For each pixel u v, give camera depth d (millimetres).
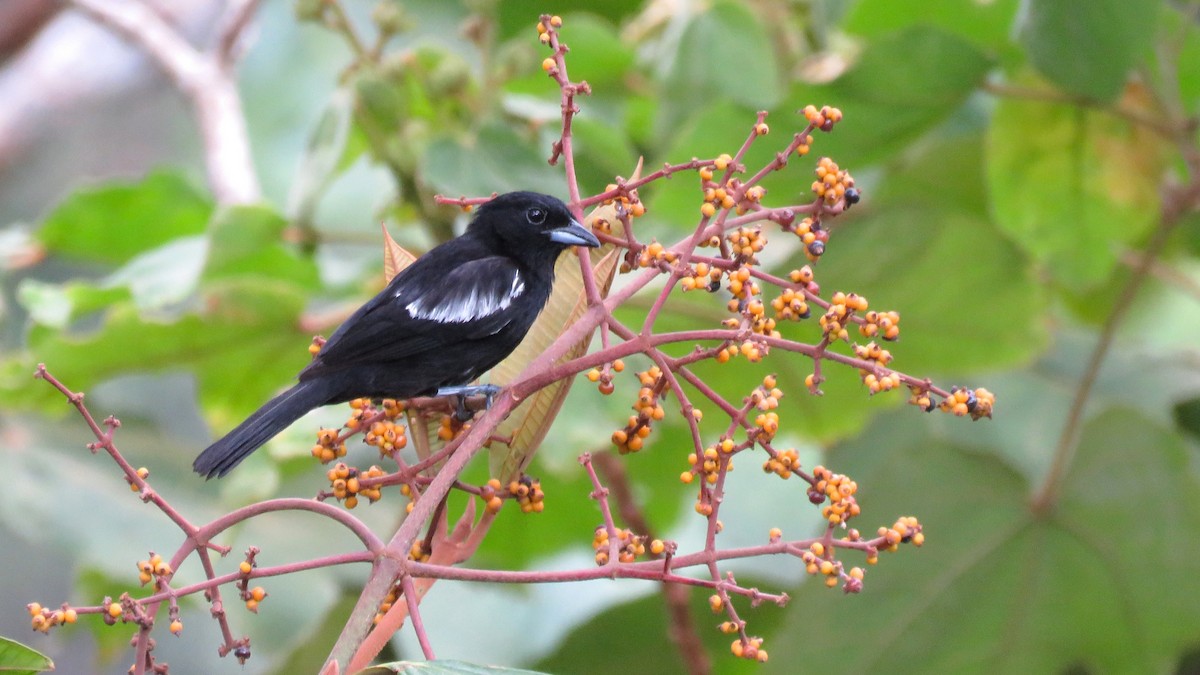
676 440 12352
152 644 5699
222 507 12734
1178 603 10617
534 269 8984
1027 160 11578
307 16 10383
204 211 13398
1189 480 10508
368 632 6301
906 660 10836
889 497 10789
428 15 16047
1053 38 10180
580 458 6215
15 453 12320
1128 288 10938
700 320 11039
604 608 11453
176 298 10703
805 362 11352
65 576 19828
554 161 6922
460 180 9977
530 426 6625
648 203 11086
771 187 11289
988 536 10750
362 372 8367
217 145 13961
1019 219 11719
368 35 18594
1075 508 10672
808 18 12359
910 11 12211
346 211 14852
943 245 11039
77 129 21344
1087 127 11391
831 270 11227
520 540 12820
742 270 6273
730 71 11039
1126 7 9797
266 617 11961
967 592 10742
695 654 10281
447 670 5387
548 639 14500
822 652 10719
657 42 12789
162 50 14516
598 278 6738
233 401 11906
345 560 5867
